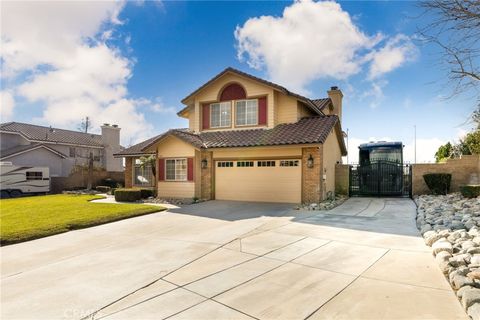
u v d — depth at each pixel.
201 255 6.52
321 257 6.05
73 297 4.56
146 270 5.68
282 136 14.30
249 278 5.07
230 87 17.03
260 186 14.96
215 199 15.99
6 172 22.61
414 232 7.96
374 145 17.92
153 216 11.66
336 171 17.69
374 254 6.09
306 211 11.87
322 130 13.89
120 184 26.80
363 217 10.38
